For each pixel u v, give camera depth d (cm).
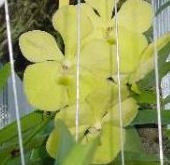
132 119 18
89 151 12
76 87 18
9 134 18
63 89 18
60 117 18
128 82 18
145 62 18
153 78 18
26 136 18
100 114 18
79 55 18
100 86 18
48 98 18
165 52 18
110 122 18
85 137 18
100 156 18
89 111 18
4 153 18
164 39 18
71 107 18
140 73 18
